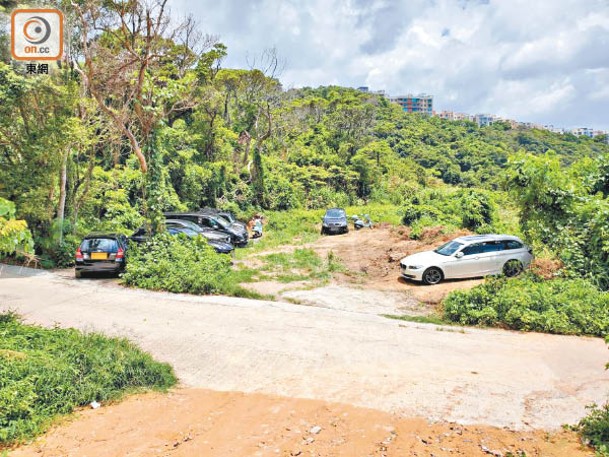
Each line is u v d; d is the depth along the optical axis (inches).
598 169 674.2
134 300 471.5
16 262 665.0
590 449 195.3
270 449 193.9
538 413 233.0
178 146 1309.1
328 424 218.5
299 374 290.7
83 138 709.3
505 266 579.5
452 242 612.4
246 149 1648.6
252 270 652.7
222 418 225.1
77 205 797.9
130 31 639.8
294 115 2321.6
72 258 685.3
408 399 249.1
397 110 4116.6
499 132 4035.4
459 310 444.1
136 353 290.8
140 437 203.3
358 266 709.9
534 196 578.6
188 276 523.2
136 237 655.8
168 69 1152.8
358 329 398.9
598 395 259.1
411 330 404.2
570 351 347.9
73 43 687.1
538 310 428.1
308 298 516.4
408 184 2285.9
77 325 374.0
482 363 317.4
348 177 2064.5
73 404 229.8
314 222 1368.1
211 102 1438.2
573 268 529.0
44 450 188.5
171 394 256.4
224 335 364.8
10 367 232.8
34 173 669.3
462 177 3011.8
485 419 225.3
